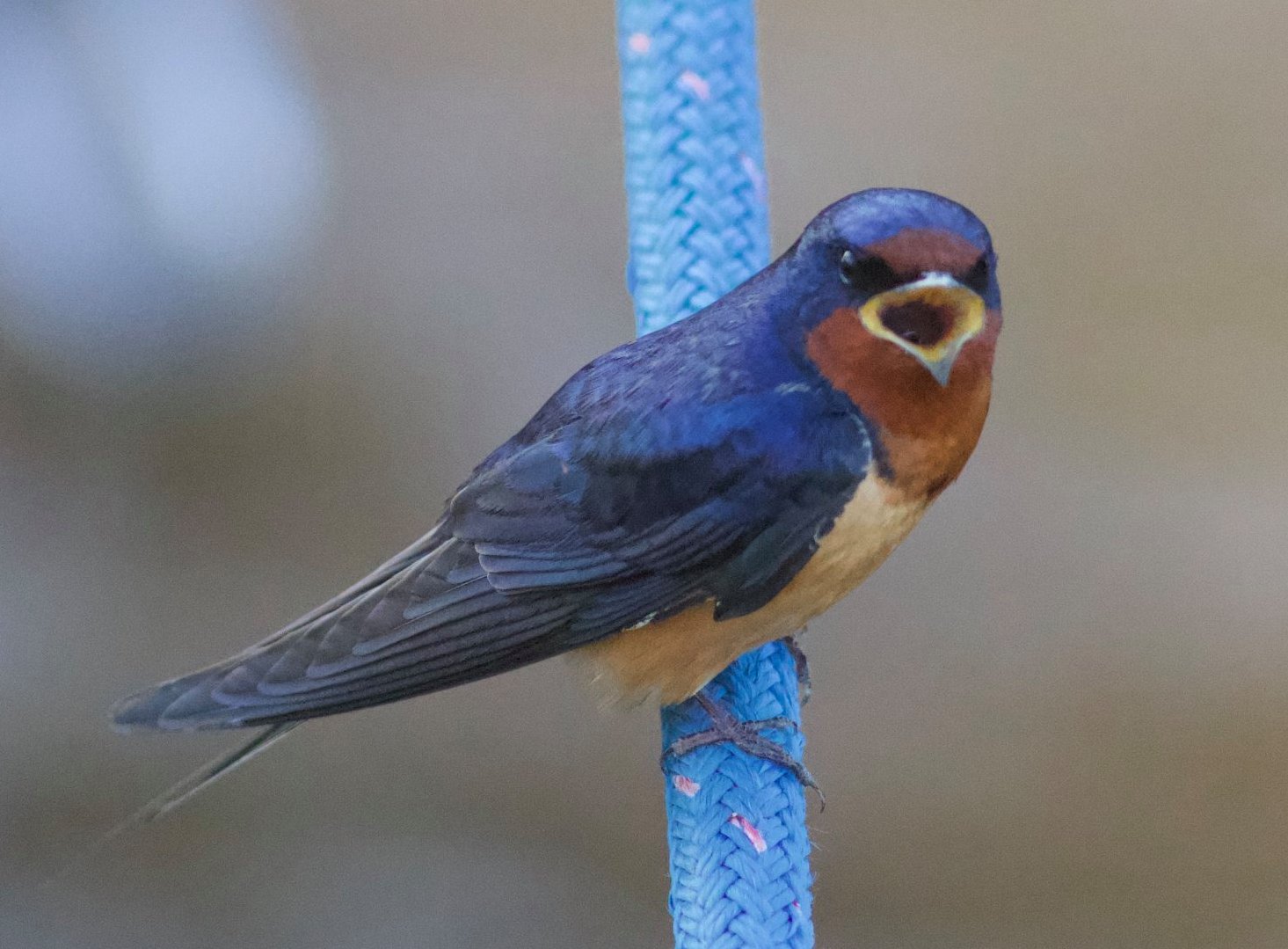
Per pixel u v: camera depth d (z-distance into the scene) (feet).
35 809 34.37
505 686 35.91
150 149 43.98
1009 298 44.52
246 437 41.32
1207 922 32.65
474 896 33.19
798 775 20.01
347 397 42.01
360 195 45.80
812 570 19.95
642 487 20.24
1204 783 34.17
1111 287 44.55
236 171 44.65
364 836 34.04
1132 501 39.27
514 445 21.66
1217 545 38.24
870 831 33.99
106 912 33.27
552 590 20.68
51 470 40.63
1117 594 37.42
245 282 43.52
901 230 18.04
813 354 19.35
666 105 22.04
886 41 50.55
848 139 48.24
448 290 43.98
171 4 45.93
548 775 34.78
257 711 19.30
